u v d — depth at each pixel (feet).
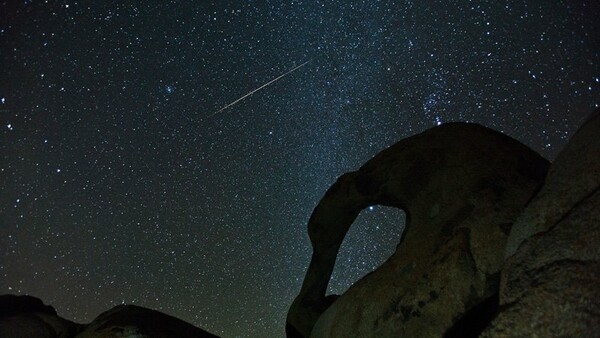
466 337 8.29
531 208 7.33
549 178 7.46
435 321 8.57
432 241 9.29
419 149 10.69
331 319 10.13
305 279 12.22
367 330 9.32
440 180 9.99
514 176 9.39
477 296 8.37
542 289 6.38
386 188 10.83
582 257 6.29
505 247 8.10
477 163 9.73
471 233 8.85
